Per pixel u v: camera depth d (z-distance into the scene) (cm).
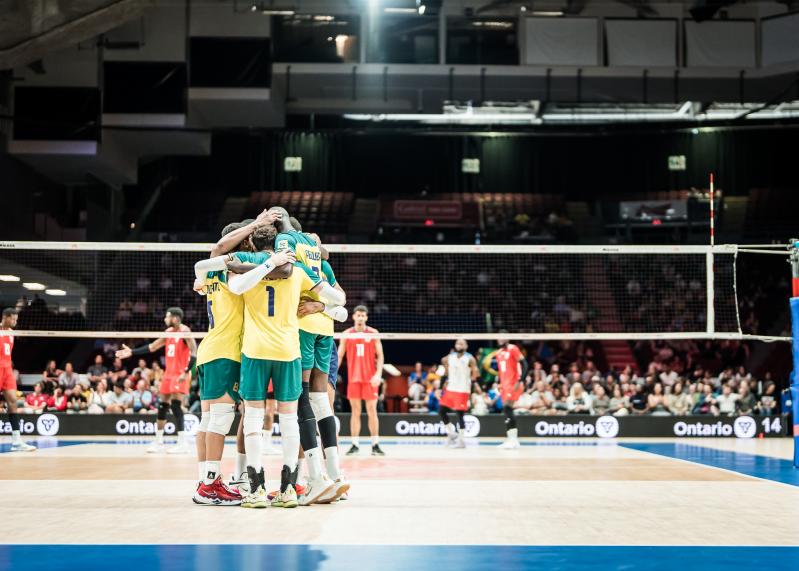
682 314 2598
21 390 2061
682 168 2831
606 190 2916
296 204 2847
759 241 2672
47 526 487
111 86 2177
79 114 2138
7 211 2142
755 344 2481
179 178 2912
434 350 2183
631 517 529
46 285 2384
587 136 2912
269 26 2227
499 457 1070
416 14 2322
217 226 2770
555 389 1766
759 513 547
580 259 2705
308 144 2908
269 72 2217
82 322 2361
